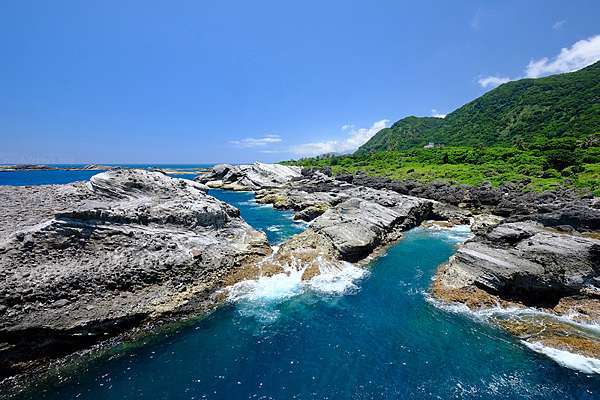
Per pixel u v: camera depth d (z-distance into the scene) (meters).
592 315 21.83
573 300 23.41
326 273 29.64
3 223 23.81
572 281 23.64
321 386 16.45
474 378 17.00
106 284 21.28
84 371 17.11
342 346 19.58
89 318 19.09
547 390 16.16
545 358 18.38
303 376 17.12
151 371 17.23
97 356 18.19
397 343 19.88
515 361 18.20
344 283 28.16
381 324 21.88
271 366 17.83
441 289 26.38
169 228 28.59
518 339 20.09
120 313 20.20
